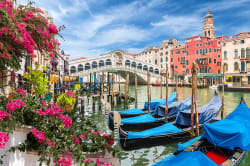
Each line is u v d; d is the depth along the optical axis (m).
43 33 2.63
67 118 2.94
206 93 32.16
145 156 7.42
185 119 10.51
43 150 2.63
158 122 10.87
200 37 47.53
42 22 2.69
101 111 15.91
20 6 2.67
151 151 7.88
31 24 2.60
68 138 2.79
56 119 2.96
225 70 40.78
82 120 3.46
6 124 2.34
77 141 2.81
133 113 12.90
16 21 2.36
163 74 55.47
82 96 16.31
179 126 10.57
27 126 2.64
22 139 2.59
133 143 7.73
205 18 63.47
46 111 2.91
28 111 2.84
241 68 37.91
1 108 2.40
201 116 10.71
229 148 6.44
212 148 6.99
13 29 2.16
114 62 51.75
